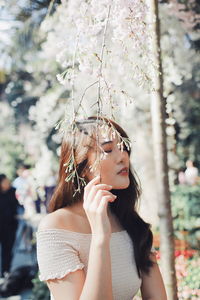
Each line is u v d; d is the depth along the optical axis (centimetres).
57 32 493
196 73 645
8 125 1014
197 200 574
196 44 543
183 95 711
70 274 162
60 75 199
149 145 687
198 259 462
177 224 555
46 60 713
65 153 177
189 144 806
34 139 921
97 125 171
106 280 152
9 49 611
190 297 376
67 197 177
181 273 411
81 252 168
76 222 172
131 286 179
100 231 156
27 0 371
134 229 189
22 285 539
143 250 186
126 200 193
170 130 720
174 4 404
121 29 202
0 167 1189
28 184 866
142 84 204
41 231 168
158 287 187
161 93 269
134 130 683
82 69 199
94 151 173
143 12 205
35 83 841
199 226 548
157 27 258
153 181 666
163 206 281
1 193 644
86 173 175
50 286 164
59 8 362
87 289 152
